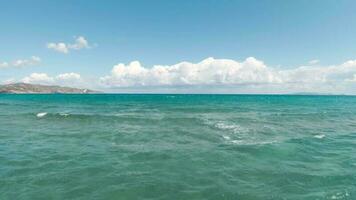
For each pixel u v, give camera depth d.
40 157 15.27
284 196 9.84
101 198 9.59
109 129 26.06
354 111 54.88
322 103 95.75
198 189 10.47
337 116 42.75
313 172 12.69
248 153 16.30
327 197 9.72
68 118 34.66
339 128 29.27
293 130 26.62
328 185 10.96
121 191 10.22
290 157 15.53
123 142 19.77
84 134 23.17
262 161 14.56
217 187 10.66
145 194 9.96
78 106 66.62
